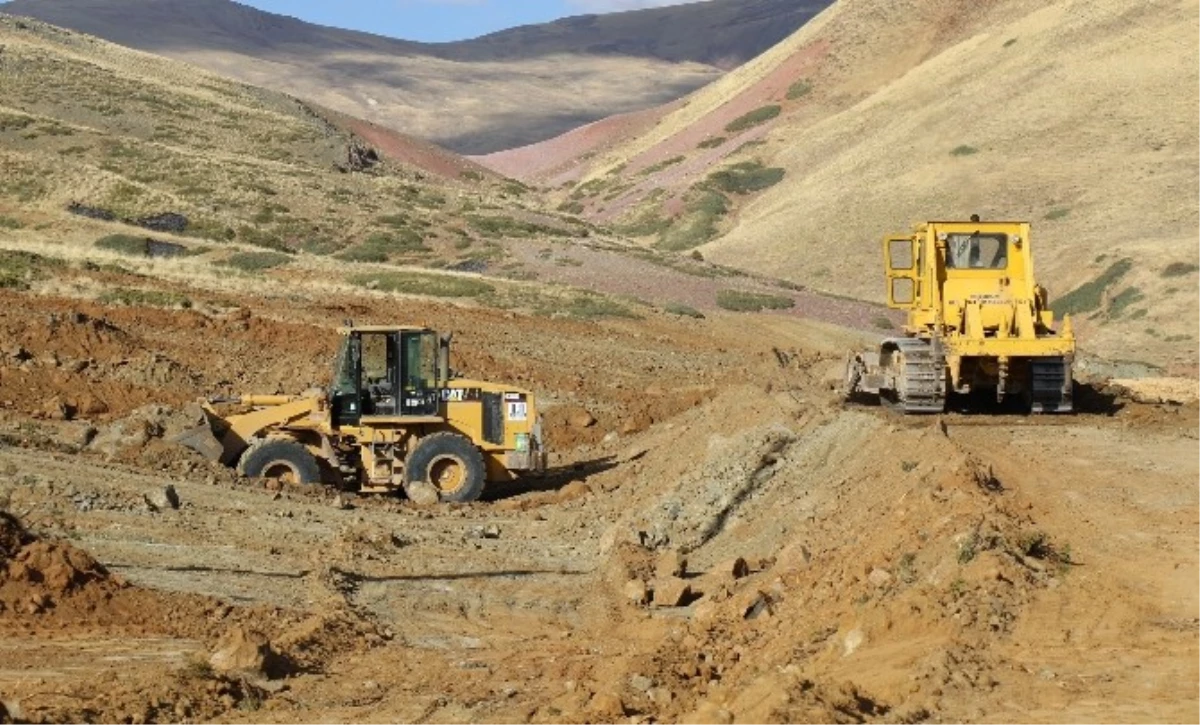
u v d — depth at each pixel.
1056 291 79.19
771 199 115.44
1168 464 21.14
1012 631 13.12
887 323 70.06
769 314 68.94
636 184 135.38
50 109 103.38
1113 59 108.62
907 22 143.88
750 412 28.83
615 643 17.64
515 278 72.94
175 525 22.94
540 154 172.75
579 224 97.75
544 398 39.78
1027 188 96.19
